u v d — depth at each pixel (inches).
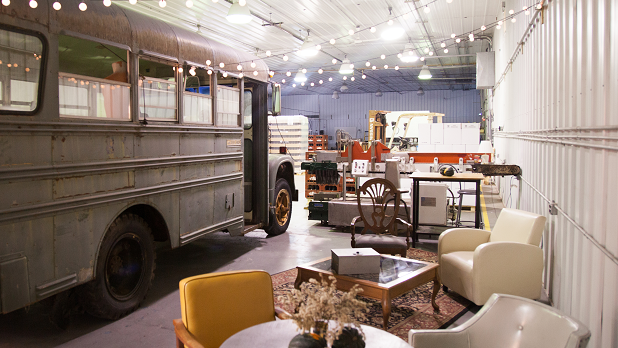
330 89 1144.2
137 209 155.8
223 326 82.5
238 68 210.2
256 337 73.3
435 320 138.2
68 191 117.6
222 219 198.4
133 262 146.9
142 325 134.3
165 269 193.5
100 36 128.3
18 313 142.7
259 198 243.9
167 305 151.3
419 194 248.5
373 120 549.3
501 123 421.1
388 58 687.7
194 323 79.7
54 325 133.6
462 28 490.0
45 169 110.5
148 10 387.2
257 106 242.8
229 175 203.5
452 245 162.4
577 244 116.8
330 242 246.7
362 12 412.2
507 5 346.3
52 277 112.7
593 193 103.0
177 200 164.9
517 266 139.9
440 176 233.3
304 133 725.3
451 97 1121.4
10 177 101.5
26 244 105.6
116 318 137.6
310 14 414.9
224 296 83.7
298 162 711.7
